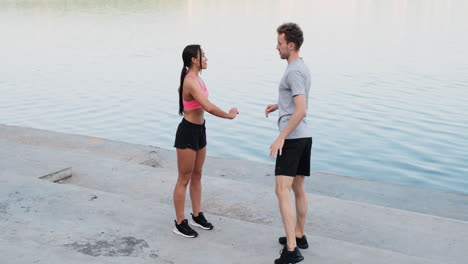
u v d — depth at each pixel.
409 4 59.16
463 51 26.39
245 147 12.59
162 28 37.91
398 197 7.15
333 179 7.76
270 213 6.18
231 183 7.04
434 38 31.42
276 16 45.97
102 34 35.00
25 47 29.47
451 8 53.28
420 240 5.45
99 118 15.23
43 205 5.66
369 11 50.56
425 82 19.23
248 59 24.56
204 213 5.57
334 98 16.95
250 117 15.09
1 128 10.13
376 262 4.48
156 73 21.86
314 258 4.54
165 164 8.59
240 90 18.31
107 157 8.62
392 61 23.66
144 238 4.93
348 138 13.05
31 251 4.59
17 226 5.14
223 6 59.00
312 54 25.58
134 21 43.47
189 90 4.68
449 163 11.35
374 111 15.39
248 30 35.91
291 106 4.37
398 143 12.66
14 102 17.06
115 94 18.16
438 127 13.85
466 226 5.75
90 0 73.75
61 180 7.19
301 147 4.34
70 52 27.64
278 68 22.30
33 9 56.94
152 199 6.61
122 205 5.70
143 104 16.83
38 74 21.78
